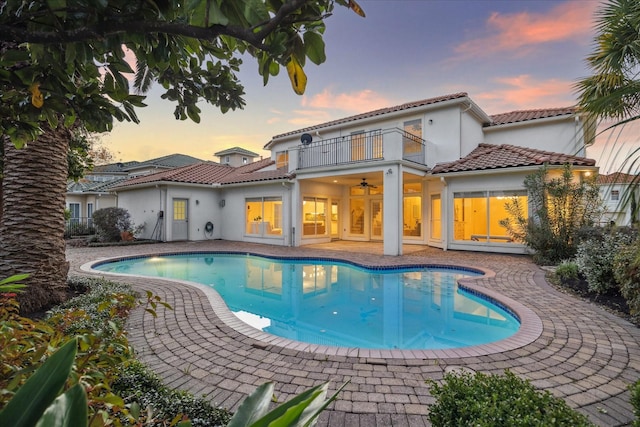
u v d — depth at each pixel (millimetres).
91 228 20859
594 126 2717
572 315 5078
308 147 14852
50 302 5059
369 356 3703
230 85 2191
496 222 12156
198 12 1097
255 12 1084
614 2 3568
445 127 13398
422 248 13773
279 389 3008
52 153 5223
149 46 1388
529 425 1550
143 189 17906
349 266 10773
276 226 16078
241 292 8609
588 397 2859
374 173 12852
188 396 2547
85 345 1502
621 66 3572
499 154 12523
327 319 6492
